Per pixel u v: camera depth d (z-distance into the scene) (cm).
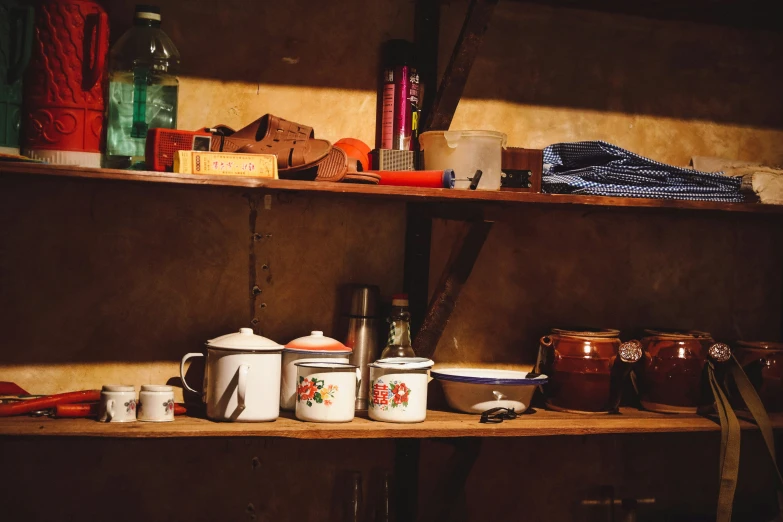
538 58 204
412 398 163
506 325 202
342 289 190
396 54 186
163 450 179
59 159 157
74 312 174
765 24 217
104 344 176
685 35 215
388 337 178
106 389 153
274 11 185
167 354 179
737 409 190
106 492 176
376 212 192
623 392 203
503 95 201
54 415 156
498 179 173
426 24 193
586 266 207
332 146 163
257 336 161
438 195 161
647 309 211
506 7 202
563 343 184
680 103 215
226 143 158
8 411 155
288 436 151
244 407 155
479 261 200
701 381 187
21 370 171
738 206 181
